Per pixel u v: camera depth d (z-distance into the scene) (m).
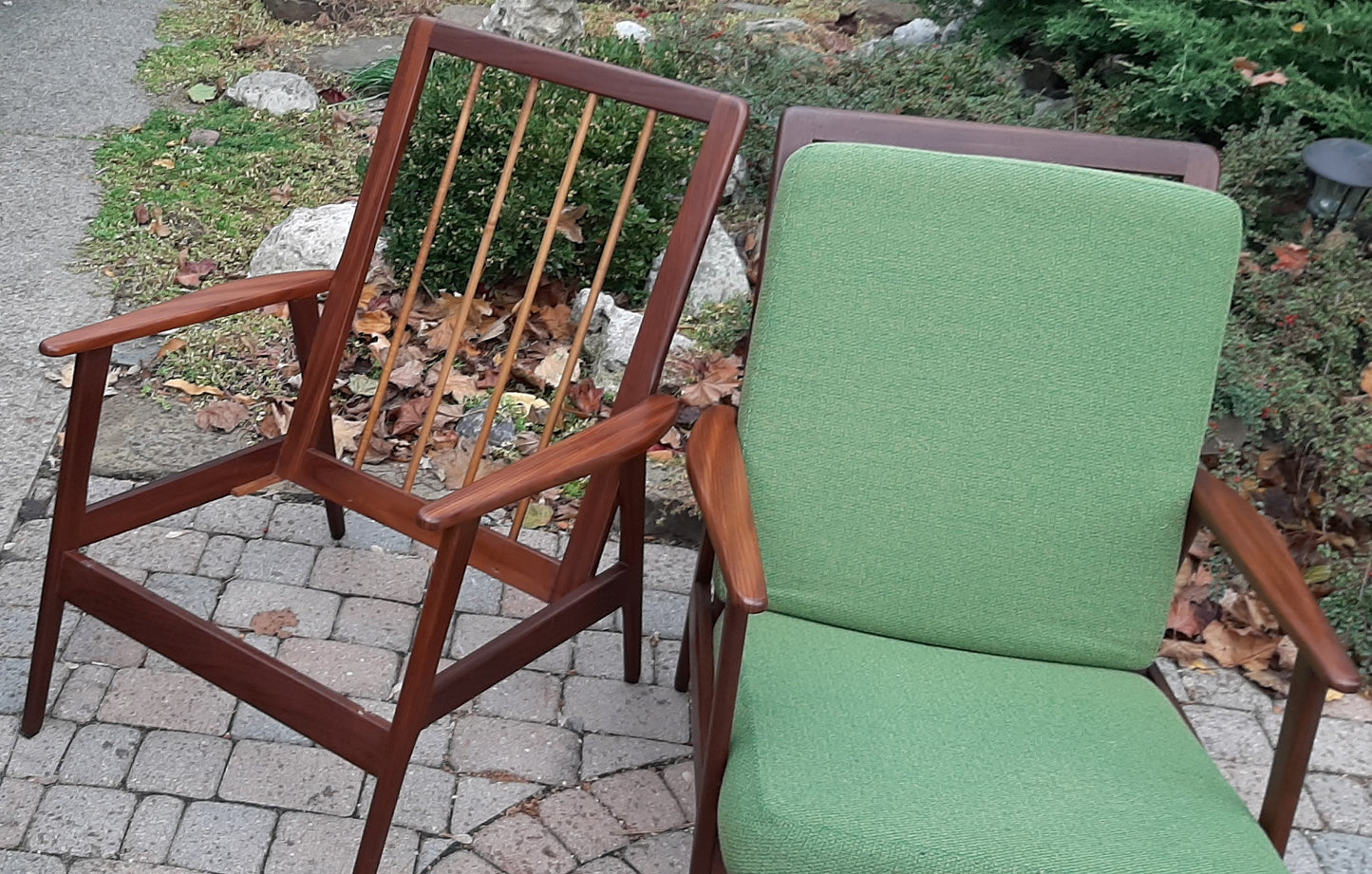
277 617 2.19
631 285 3.11
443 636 1.52
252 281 1.92
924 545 1.71
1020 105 3.31
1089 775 1.46
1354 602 2.36
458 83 3.02
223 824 1.80
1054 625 1.73
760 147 3.37
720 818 1.40
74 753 1.88
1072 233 1.66
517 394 2.85
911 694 1.58
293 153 3.90
